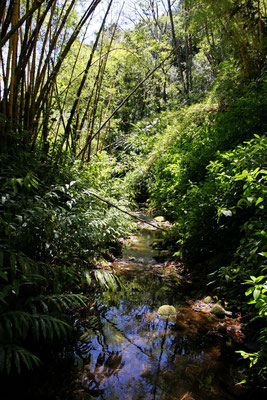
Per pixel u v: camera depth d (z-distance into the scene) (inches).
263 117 128.2
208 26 175.5
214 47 232.7
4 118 87.0
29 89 103.7
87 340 73.9
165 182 216.8
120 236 165.5
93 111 168.1
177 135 217.0
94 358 66.7
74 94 175.6
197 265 118.5
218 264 104.8
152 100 343.3
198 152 167.9
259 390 56.2
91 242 104.4
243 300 82.6
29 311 66.1
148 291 107.3
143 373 61.9
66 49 109.0
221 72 206.2
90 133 163.3
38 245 82.3
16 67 97.5
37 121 108.3
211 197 107.6
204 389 57.0
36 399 53.3
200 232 110.8
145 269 131.1
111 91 213.3
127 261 141.5
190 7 173.8
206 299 96.1
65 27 126.3
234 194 90.8
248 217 94.1
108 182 173.0
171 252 150.6
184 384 58.6
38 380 58.4
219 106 197.9
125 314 89.0
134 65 215.5
